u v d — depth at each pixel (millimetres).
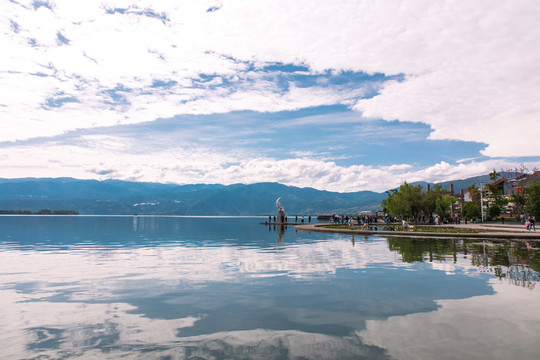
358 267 13320
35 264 14891
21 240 29062
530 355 5090
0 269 13609
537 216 60438
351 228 43094
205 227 60750
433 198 63781
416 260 14938
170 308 7906
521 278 10734
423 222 63438
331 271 12531
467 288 9453
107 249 21406
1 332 6375
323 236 32344
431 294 8852
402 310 7488
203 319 7090
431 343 5605
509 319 6770
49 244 25109
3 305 8227
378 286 9875
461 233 29484
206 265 14383
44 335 6207
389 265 13695
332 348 5477
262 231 44594
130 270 13234
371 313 7316
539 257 15547
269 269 13172
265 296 8906
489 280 10492
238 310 7688
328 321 6836
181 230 48344
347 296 8789
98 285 10445
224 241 27578
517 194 68375
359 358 5074
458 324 6504
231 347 5598
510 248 19766
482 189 72250
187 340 5938
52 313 7559
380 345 5562
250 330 6406
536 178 69625
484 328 6270
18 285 10508
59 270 13281
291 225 67125
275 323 6781
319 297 8734
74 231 44562
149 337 6090
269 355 5242
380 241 25734
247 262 15156
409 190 63000
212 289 9766
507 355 5102
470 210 72000
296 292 9289
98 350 5520
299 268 13312
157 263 15062
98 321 7012
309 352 5332
